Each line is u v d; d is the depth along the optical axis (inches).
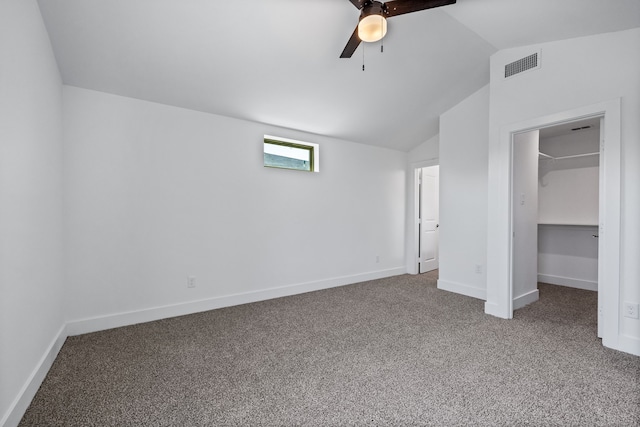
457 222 156.2
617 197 87.2
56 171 92.3
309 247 160.4
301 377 74.8
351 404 63.9
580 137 161.5
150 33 89.0
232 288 135.6
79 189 103.4
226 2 83.0
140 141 114.5
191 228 125.1
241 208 137.8
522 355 85.2
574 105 96.3
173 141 121.3
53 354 83.9
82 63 95.0
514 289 127.3
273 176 147.6
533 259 139.2
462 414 60.3
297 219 155.9
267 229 145.7
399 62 117.6
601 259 94.4
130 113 112.8
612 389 68.2
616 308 87.9
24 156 66.0
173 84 110.0
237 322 113.7
